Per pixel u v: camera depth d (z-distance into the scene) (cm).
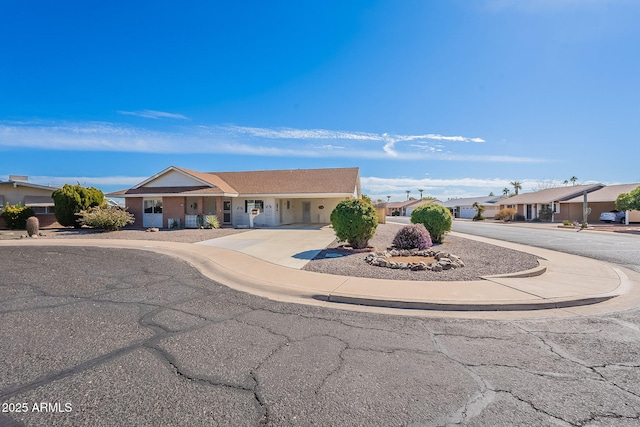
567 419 267
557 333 461
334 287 683
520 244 1555
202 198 2508
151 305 573
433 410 278
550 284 720
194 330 456
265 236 1683
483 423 261
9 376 325
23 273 825
